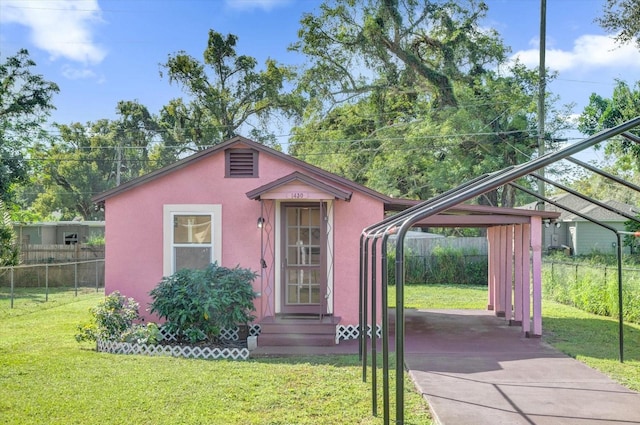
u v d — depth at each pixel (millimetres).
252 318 9414
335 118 28312
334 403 5816
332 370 7324
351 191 10031
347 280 10023
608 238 28484
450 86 25641
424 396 6129
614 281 12742
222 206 10195
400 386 3766
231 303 9000
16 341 9523
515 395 6188
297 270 10086
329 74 28094
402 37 27031
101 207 11133
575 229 28969
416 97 27484
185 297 8875
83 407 5668
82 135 39969
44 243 28172
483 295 18125
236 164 10227
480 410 5605
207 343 9180
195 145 33906
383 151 25906
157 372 7184
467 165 24125
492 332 10836
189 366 7570
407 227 3811
